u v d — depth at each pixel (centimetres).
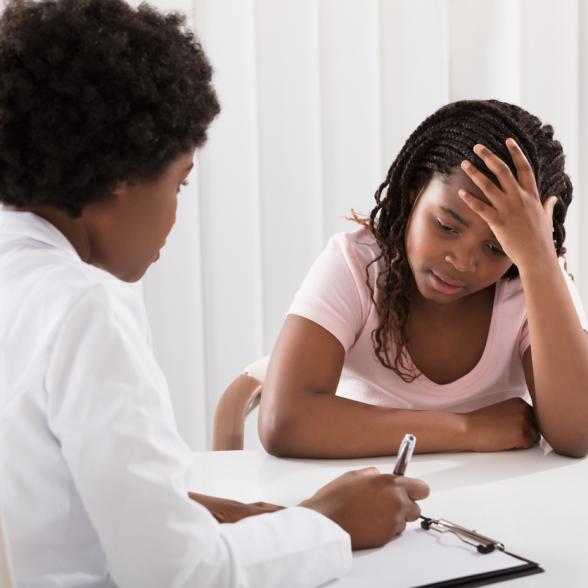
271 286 259
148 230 86
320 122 253
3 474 74
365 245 151
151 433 72
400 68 259
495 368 150
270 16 249
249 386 170
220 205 253
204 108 88
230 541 77
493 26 261
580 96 268
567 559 91
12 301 77
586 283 276
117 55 79
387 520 93
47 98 79
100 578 79
